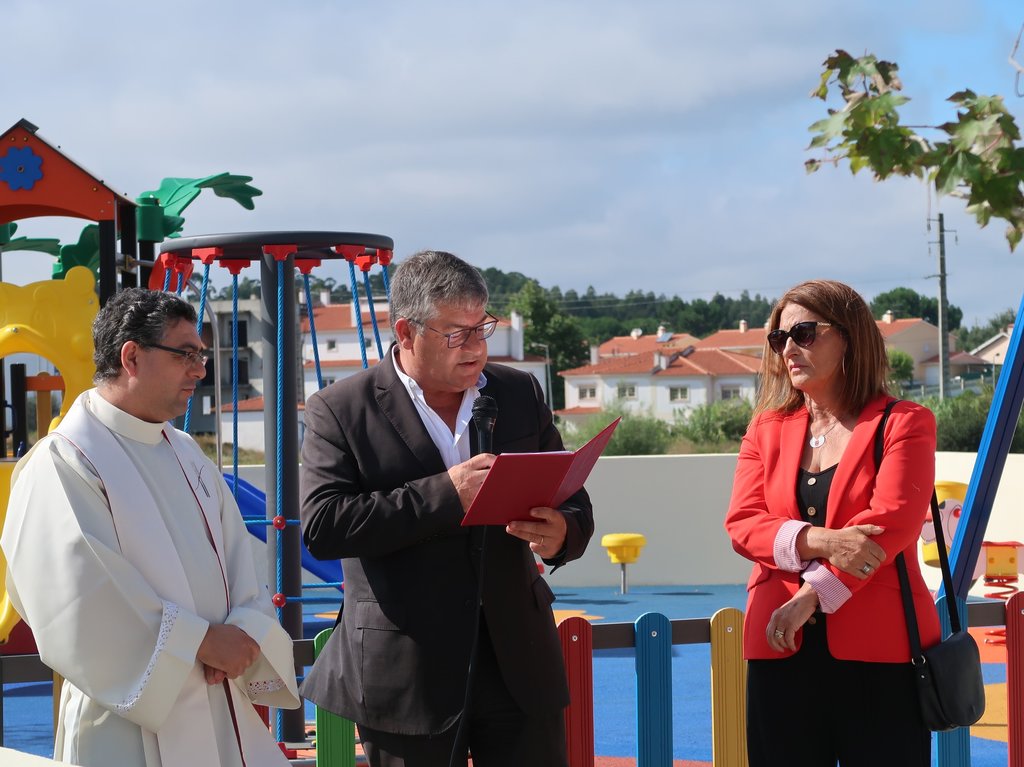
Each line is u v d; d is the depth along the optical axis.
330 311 63.41
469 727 3.10
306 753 5.23
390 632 3.04
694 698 7.30
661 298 112.69
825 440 3.37
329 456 3.12
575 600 11.79
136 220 7.02
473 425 3.19
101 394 3.00
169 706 2.76
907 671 3.19
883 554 3.12
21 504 2.85
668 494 12.85
